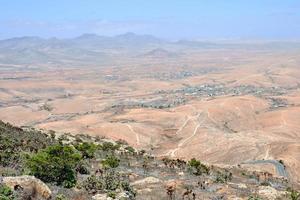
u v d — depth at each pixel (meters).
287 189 44.72
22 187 26.14
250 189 41.38
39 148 51.38
